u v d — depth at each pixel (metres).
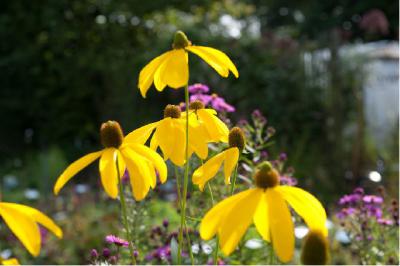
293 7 15.91
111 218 5.43
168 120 1.88
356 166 7.64
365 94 8.89
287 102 8.42
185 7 11.82
